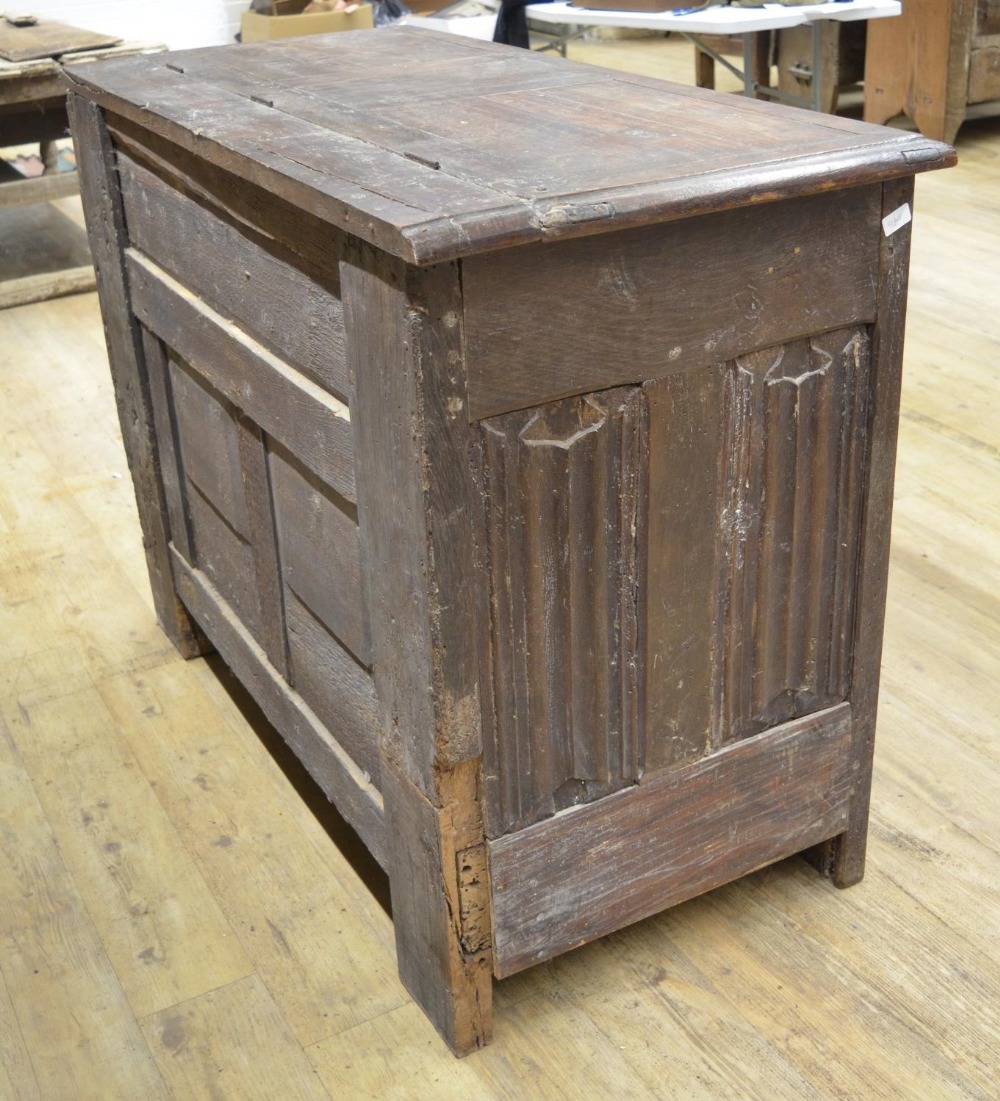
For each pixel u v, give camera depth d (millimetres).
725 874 1752
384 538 1433
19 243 4922
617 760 1583
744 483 1519
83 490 3150
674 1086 1599
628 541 1468
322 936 1854
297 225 1475
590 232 1228
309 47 2154
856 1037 1658
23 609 2686
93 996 1766
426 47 2131
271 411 1690
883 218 1454
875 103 5699
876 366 1533
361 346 1351
